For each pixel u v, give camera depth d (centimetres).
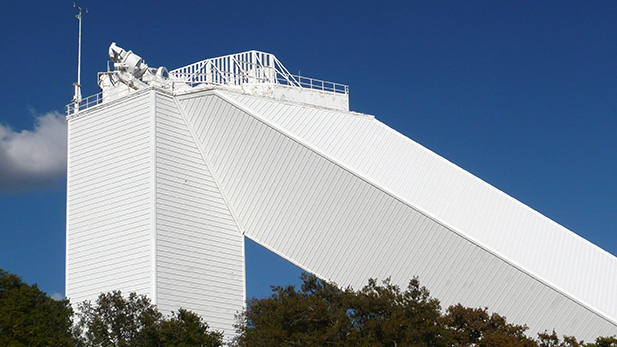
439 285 4638
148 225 4819
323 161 4716
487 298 4566
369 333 3538
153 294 4678
